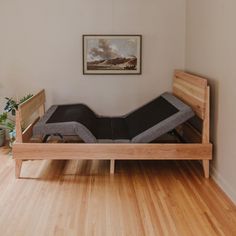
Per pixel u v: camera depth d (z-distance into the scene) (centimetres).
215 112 368
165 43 485
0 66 488
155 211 302
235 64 313
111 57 486
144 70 490
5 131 495
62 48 484
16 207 308
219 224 281
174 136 484
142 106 478
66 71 489
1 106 494
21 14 475
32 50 484
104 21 479
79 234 267
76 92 493
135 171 395
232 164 323
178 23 481
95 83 492
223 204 315
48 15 477
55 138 490
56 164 414
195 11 435
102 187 352
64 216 294
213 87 372
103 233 268
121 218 290
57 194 335
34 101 426
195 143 396
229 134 330
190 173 388
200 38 416
